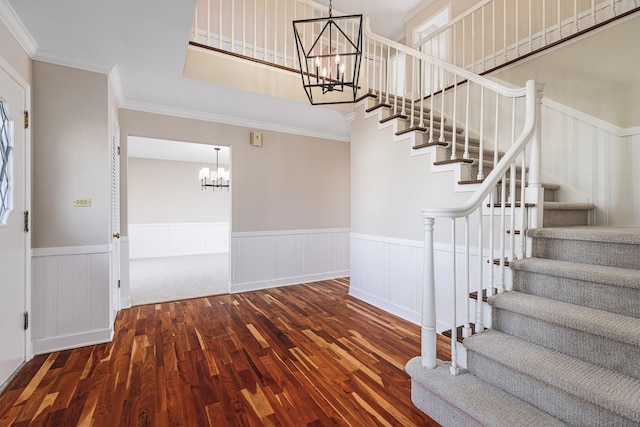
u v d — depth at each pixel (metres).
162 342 2.56
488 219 2.37
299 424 1.58
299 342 2.57
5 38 1.90
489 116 3.42
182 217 7.80
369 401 1.77
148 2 1.84
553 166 2.92
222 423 1.58
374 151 3.57
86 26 2.07
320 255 4.89
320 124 4.44
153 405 1.72
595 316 1.46
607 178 2.56
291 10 4.43
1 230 1.90
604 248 1.76
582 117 2.71
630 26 2.42
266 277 4.39
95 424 1.57
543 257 2.03
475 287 2.46
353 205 3.95
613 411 1.12
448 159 2.81
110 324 2.63
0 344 1.88
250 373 2.07
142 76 2.85
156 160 7.50
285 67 3.38
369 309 3.45
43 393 1.83
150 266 6.13
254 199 4.31
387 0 4.61
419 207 2.98
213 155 7.10
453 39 3.98
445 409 1.56
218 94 3.28
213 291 4.22
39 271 2.32
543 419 1.31
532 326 1.64
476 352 1.60
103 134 2.58
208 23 2.99
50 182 2.37
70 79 2.46
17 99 2.08
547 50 2.94
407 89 4.85
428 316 1.72
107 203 2.59
